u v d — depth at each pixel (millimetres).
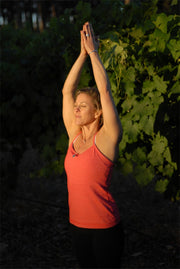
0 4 19797
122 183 5730
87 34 2045
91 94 1966
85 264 1931
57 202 5059
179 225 4078
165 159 2959
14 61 4270
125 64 2715
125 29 2967
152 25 2668
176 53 2547
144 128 2701
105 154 1858
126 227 4051
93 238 1845
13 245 3668
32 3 19578
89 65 3100
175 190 3037
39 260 3354
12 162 5027
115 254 1854
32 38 4762
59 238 3857
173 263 3170
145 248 3521
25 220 4301
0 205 4840
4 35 4734
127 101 2773
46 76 3879
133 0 3115
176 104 2691
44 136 4074
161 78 2648
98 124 1989
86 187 1826
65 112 2262
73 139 2078
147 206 4781
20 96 4035
